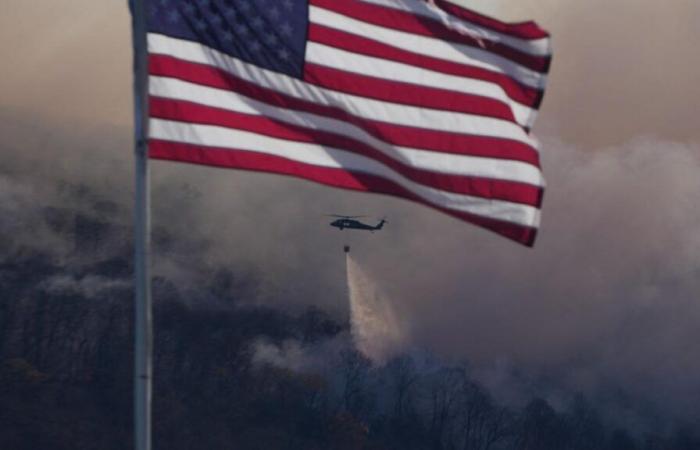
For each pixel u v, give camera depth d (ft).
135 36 173.06
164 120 176.24
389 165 192.03
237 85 182.39
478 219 196.54
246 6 186.80
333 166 186.19
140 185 170.50
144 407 163.53
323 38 190.90
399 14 198.49
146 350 163.94
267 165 180.65
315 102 187.83
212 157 178.09
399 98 194.59
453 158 196.03
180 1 181.88
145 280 166.09
